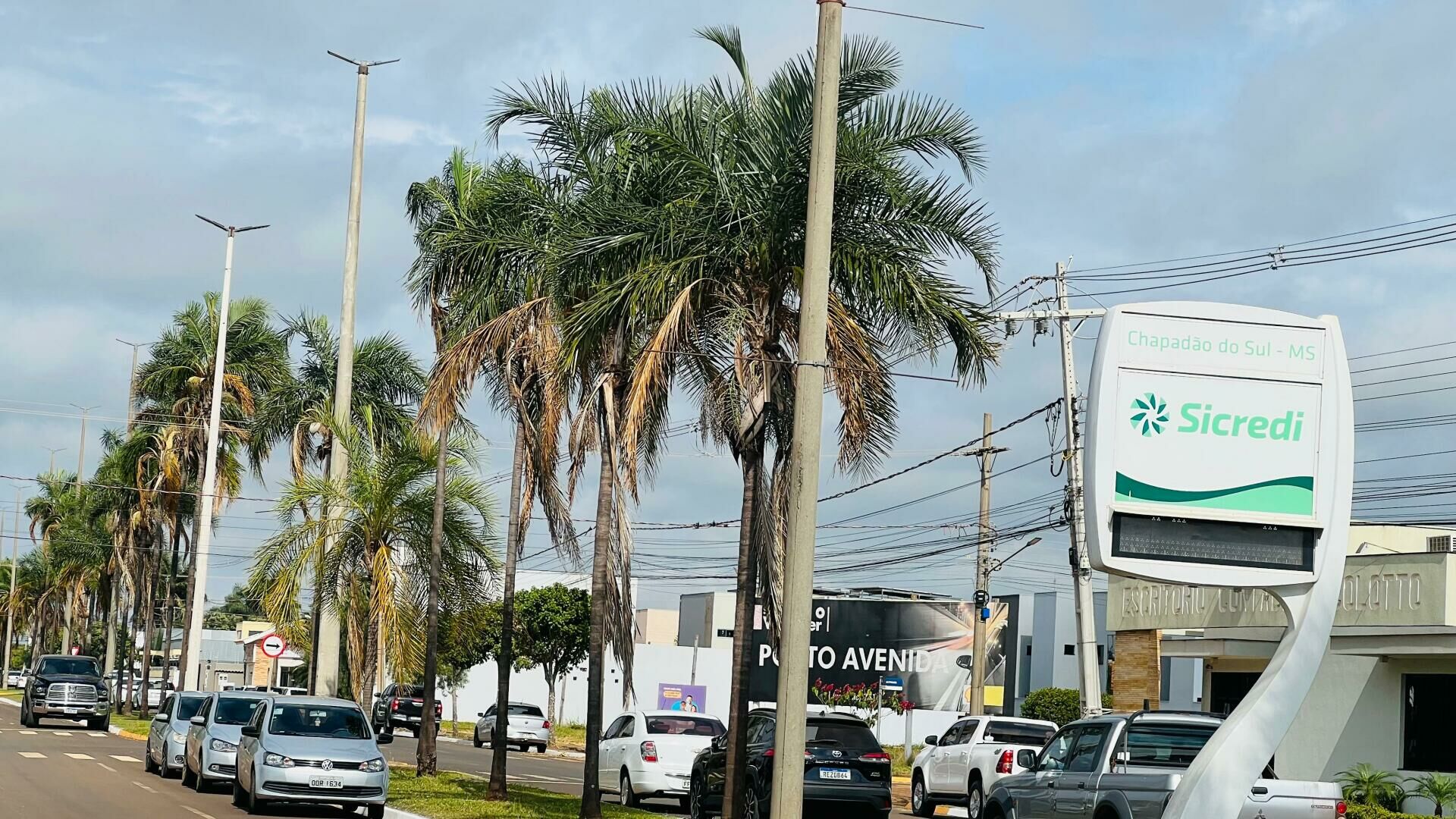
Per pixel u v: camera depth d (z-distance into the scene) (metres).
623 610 22.22
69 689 49.38
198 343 50.72
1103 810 15.32
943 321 17.09
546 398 23.06
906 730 53.03
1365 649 26.11
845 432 17.19
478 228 23.81
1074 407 31.31
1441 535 33.12
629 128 17.91
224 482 50.59
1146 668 33.62
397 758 40.59
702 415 19.67
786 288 17.92
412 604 27.91
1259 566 13.48
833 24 12.79
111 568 66.69
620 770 28.11
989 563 37.19
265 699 24.92
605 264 18.00
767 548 18.47
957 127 17.30
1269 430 13.55
